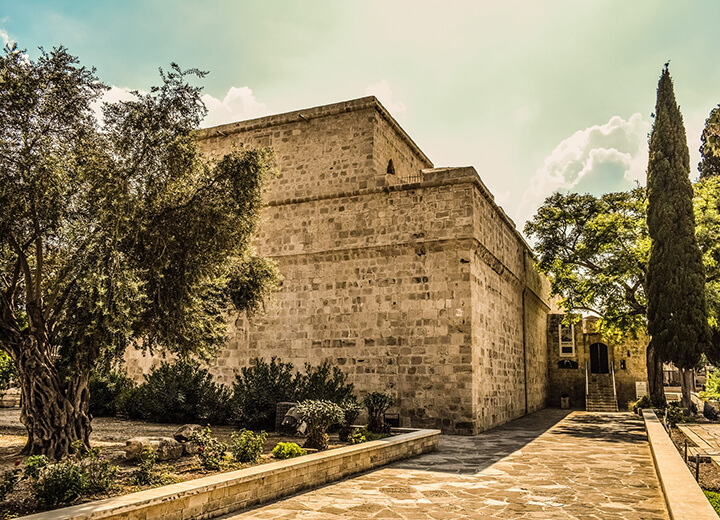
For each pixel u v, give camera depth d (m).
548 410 37.38
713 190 31.12
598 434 22.44
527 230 37.31
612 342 42.00
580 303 34.09
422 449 16.95
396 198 23.86
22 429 18.27
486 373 23.95
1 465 11.81
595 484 12.46
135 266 12.95
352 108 25.78
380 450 14.63
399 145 28.72
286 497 10.96
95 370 13.06
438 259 22.81
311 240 25.12
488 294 25.27
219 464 11.56
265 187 16.23
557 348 43.00
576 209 36.06
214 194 14.42
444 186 23.08
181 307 13.51
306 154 26.58
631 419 30.03
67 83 12.72
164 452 12.39
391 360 22.81
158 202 13.63
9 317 12.71
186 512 8.74
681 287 27.27
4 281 14.05
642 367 41.34
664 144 28.86
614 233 31.55
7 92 11.69
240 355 25.59
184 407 21.84
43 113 12.37
